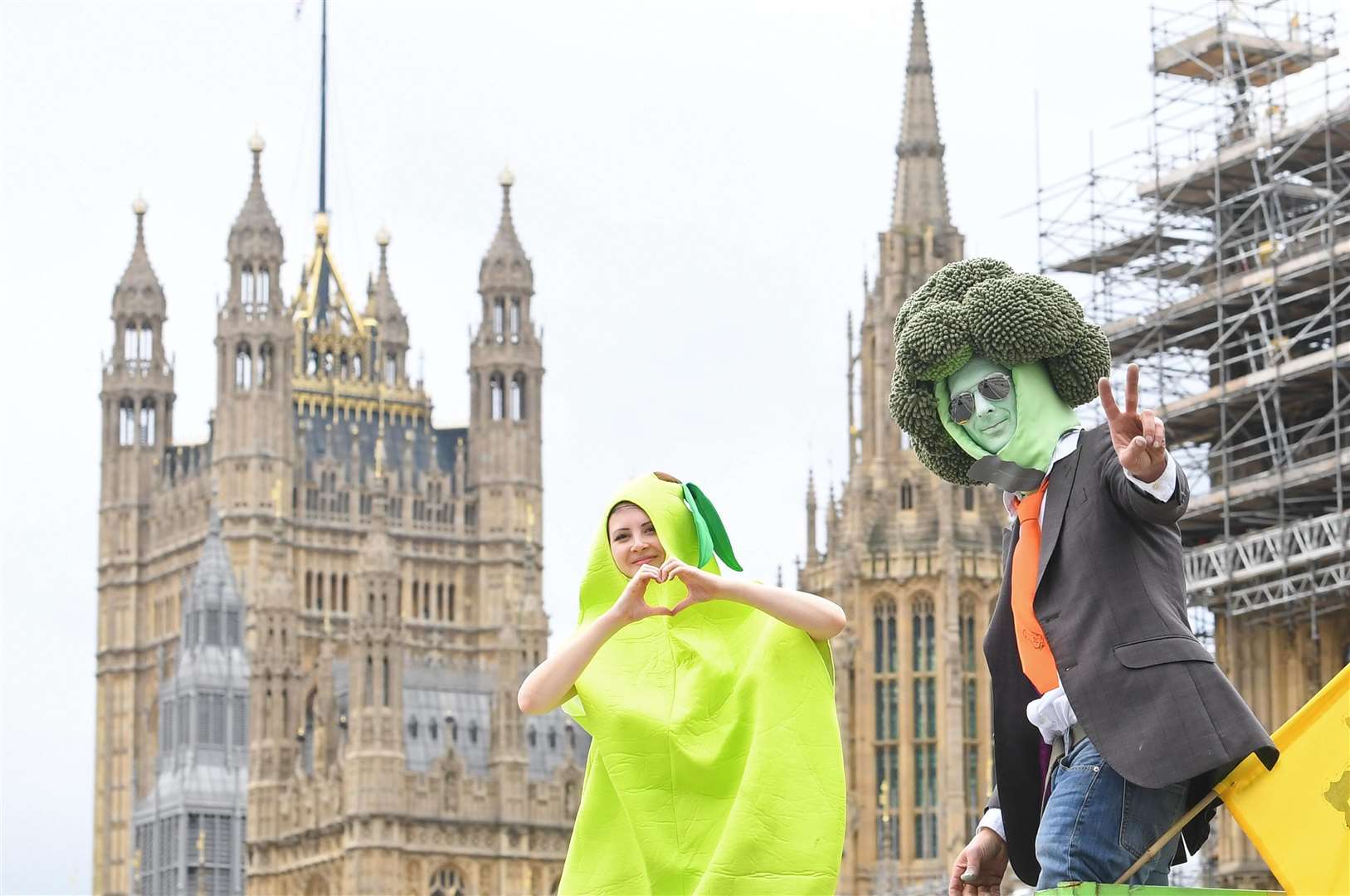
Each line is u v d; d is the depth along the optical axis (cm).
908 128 13850
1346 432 7919
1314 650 7994
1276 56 8838
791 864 1020
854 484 13288
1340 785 996
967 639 12900
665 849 1056
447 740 14150
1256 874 7712
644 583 1057
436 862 13950
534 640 14538
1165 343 8931
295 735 15025
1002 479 1073
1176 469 1010
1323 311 7900
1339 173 8425
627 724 1064
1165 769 989
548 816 14300
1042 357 1070
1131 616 1016
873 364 13425
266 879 14650
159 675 16525
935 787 12669
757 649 1060
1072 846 1027
